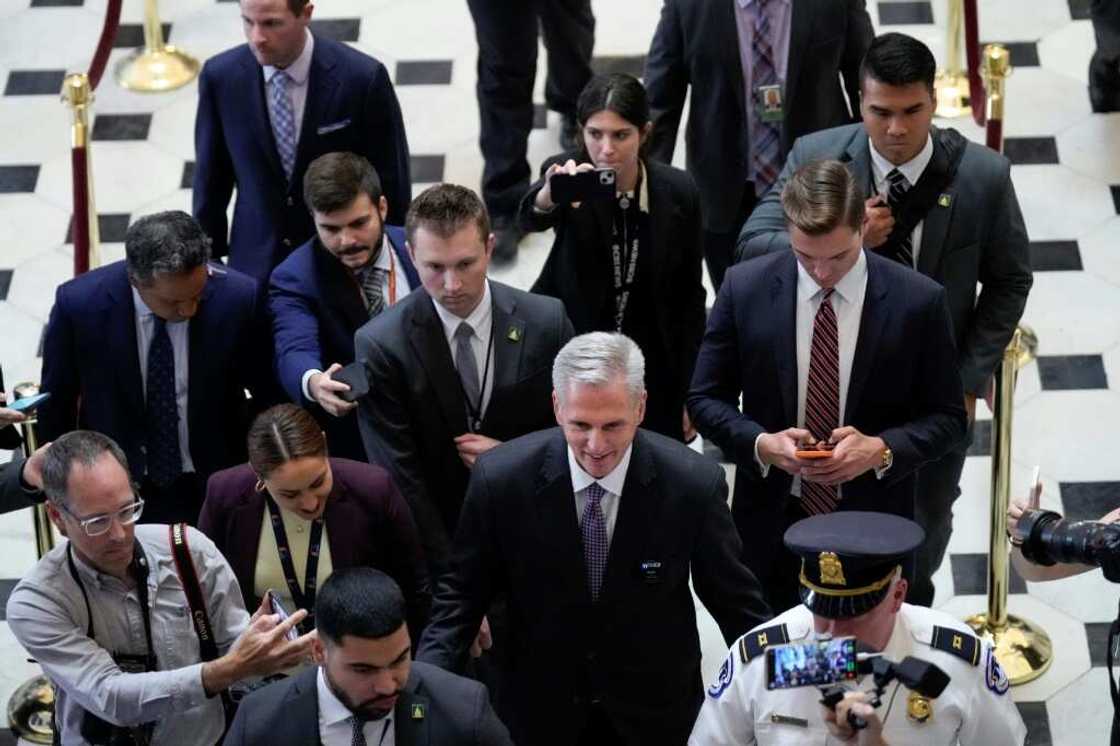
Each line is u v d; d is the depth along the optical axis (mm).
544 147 11984
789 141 9648
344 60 9438
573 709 7102
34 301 11211
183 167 12055
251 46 9289
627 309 8797
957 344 8289
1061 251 11211
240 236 9664
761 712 6121
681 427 9078
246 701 6191
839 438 7371
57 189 11914
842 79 10391
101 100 12484
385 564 7527
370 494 7383
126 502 6688
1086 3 12797
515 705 7168
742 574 6914
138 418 8375
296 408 7164
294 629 7031
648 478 6781
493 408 7727
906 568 7809
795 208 7141
